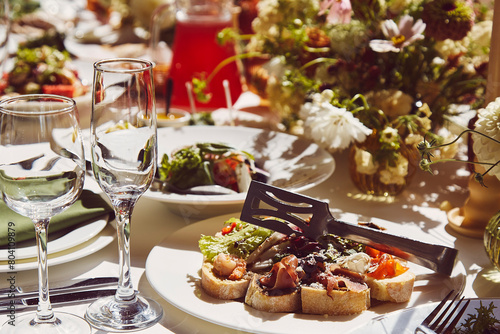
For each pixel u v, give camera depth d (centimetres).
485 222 107
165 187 114
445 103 123
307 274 92
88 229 102
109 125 87
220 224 105
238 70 157
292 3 132
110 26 210
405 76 124
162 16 163
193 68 151
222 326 90
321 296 89
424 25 114
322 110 114
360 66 125
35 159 85
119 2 212
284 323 87
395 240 94
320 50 131
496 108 98
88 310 91
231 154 115
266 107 157
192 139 128
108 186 89
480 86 123
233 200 106
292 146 124
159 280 93
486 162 100
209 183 113
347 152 135
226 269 93
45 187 86
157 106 154
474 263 102
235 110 154
